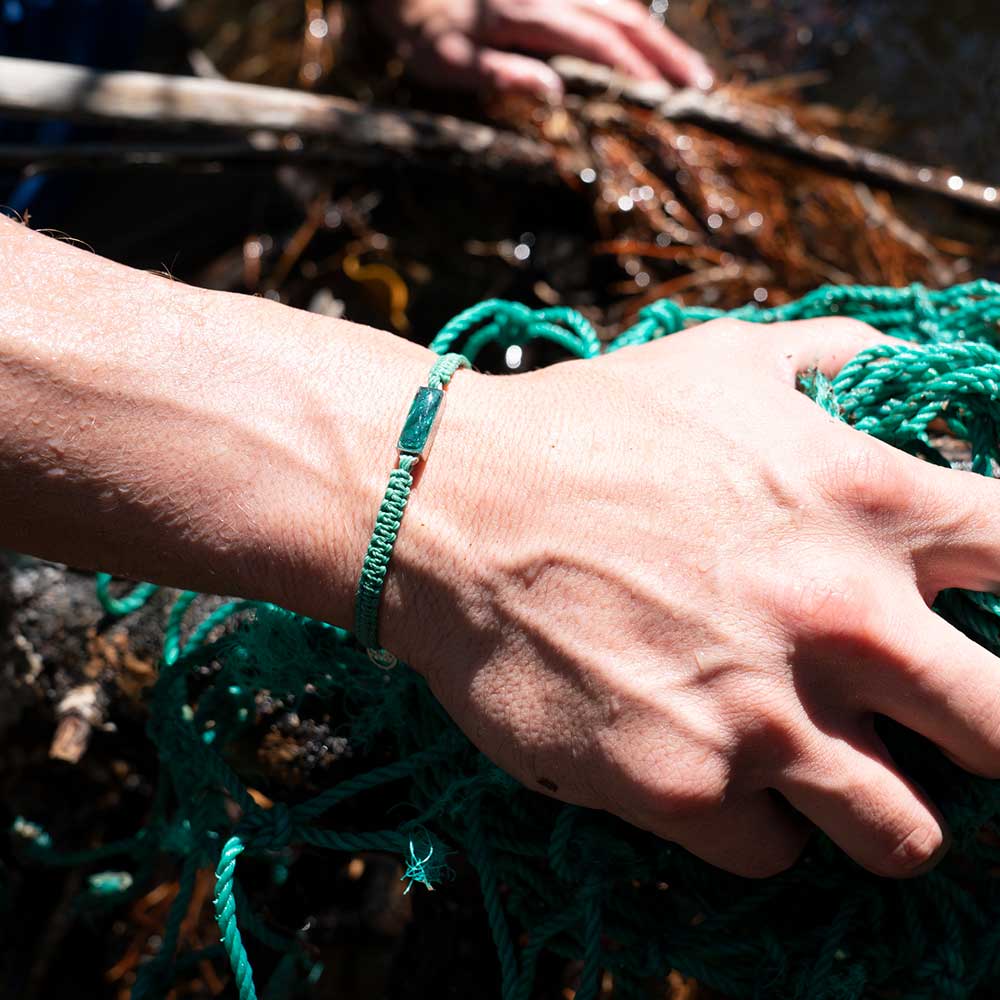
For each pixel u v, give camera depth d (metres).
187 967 0.46
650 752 0.38
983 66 0.77
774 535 0.38
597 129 0.67
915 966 0.41
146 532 0.40
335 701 0.45
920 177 0.65
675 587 0.38
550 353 0.61
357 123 0.62
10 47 0.62
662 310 0.47
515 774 0.39
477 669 0.39
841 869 0.42
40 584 0.49
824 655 0.38
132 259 0.66
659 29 0.72
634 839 0.42
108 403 0.39
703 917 0.43
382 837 0.41
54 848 0.51
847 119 0.76
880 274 0.66
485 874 0.41
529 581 0.38
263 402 0.40
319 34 0.77
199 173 0.66
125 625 0.48
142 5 0.68
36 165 0.59
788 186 0.67
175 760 0.43
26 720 0.50
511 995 0.41
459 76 0.69
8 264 0.40
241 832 0.41
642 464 0.39
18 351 0.39
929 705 0.38
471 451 0.39
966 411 0.43
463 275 0.66
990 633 0.40
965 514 0.38
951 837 0.39
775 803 0.39
